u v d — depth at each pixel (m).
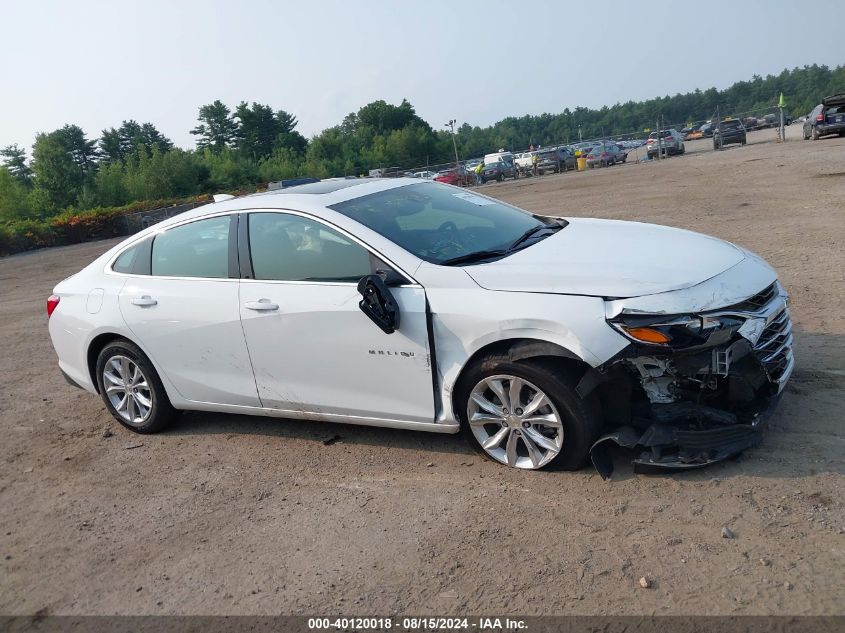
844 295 6.66
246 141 108.19
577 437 3.98
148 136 125.94
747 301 3.87
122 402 5.81
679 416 3.91
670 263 4.07
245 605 3.44
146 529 4.29
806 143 26.81
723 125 34.44
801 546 3.21
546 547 3.50
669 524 3.52
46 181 63.28
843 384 4.70
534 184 31.84
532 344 3.97
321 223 4.66
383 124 117.94
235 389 5.13
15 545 4.32
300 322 4.64
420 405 4.41
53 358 8.65
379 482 4.43
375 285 4.23
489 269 4.20
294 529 4.04
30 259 28.48
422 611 3.20
